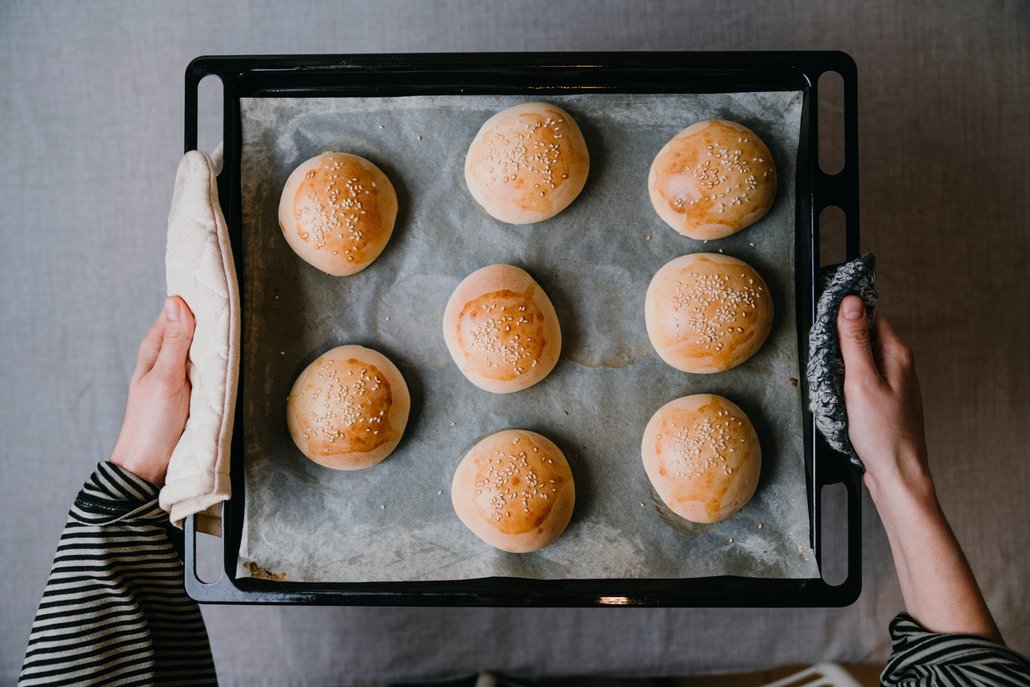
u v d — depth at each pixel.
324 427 1.06
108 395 1.40
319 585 1.06
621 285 1.12
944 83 1.37
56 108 1.39
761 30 1.37
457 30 1.37
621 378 1.12
